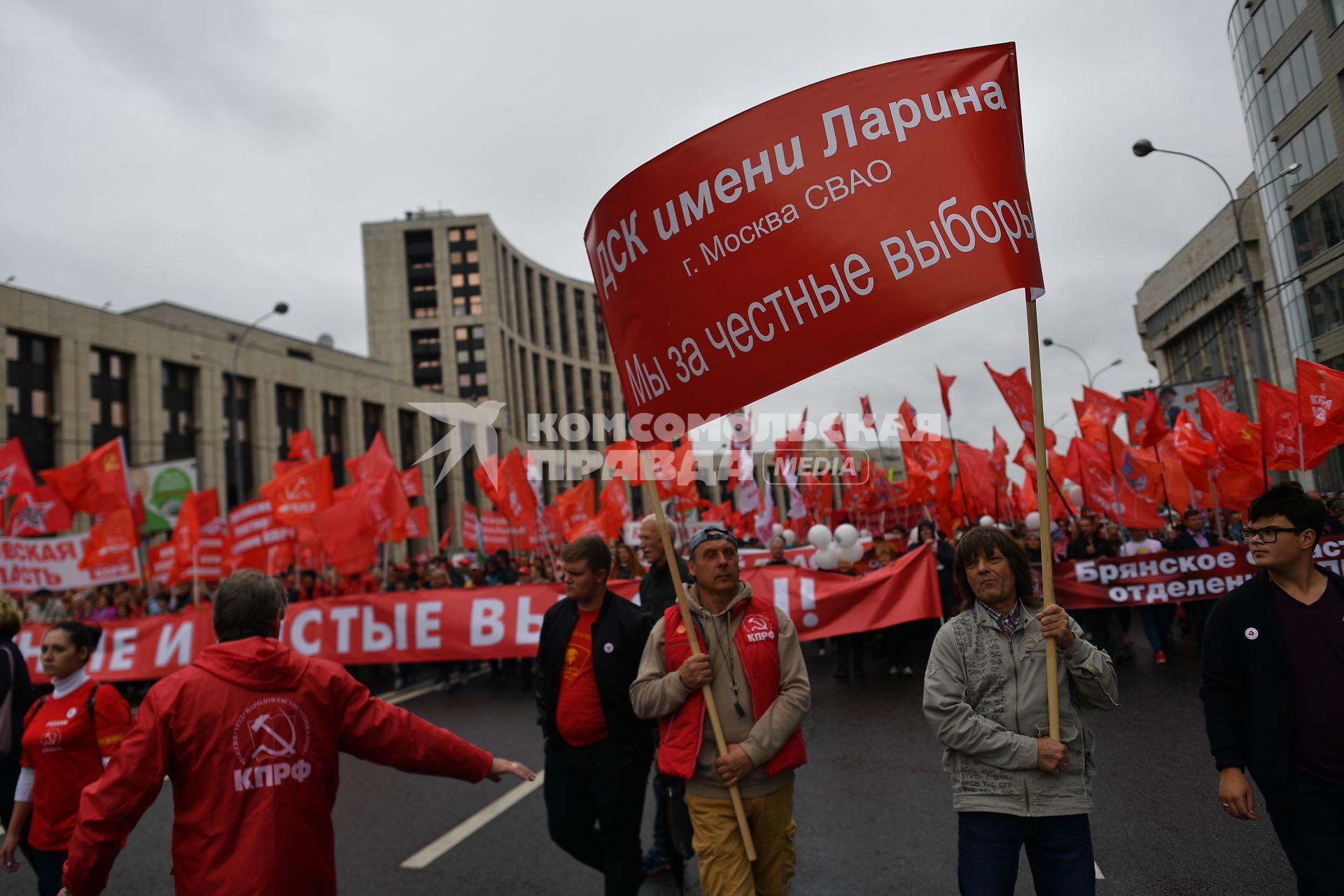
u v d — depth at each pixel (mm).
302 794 2787
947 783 6031
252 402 50094
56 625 4180
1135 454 15359
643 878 4160
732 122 3188
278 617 3021
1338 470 34875
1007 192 2941
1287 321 35219
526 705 10250
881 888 4383
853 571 12883
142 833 6348
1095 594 10008
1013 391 12852
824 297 3074
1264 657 2963
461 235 79062
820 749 7215
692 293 3252
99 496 14797
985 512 16516
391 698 11438
